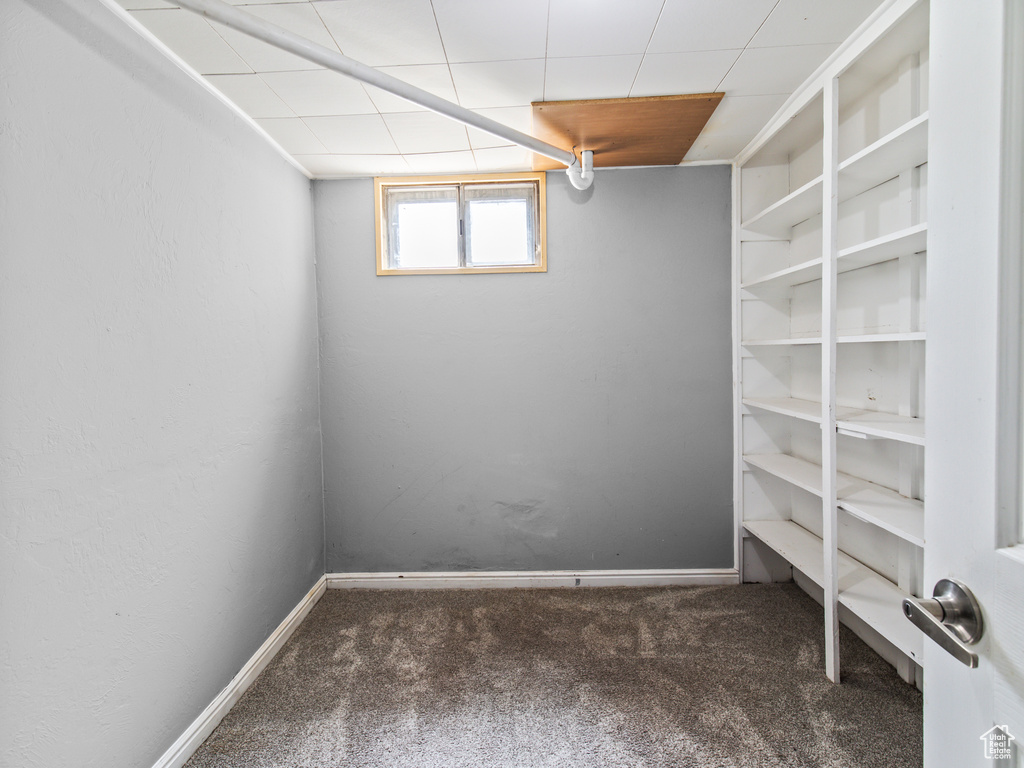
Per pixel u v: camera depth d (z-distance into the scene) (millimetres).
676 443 2309
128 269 1172
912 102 1430
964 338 519
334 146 1954
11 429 904
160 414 1276
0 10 885
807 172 2061
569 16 1248
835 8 1248
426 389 2326
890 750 1319
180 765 1316
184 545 1367
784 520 2299
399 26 1271
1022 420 474
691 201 2252
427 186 2334
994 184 480
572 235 2273
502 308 2301
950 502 540
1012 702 466
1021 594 458
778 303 2248
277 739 1413
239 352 1654
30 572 938
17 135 915
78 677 1036
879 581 1654
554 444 2322
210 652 1473
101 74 1097
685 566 2334
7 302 898
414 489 2352
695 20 1278
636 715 1471
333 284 2311
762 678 1619
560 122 1815
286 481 1989
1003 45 470
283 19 1231
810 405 1929
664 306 2279
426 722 1465
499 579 2336
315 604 2205
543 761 1313
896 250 1446
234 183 1637
